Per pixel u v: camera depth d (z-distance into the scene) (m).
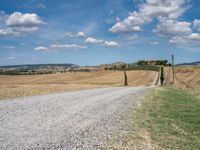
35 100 26.73
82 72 152.88
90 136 13.40
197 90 65.31
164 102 30.78
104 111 21.66
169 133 15.12
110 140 12.98
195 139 14.34
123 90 50.16
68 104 24.70
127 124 16.89
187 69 158.25
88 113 20.20
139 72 152.25
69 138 12.71
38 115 18.09
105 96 35.06
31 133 13.16
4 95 31.48
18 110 19.77
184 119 20.03
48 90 43.94
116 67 186.50
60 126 15.08
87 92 41.53
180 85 92.44
